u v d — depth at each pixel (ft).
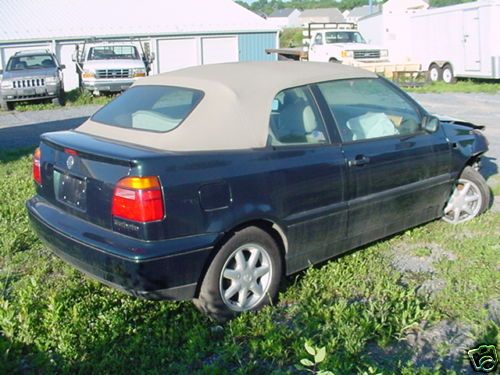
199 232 12.51
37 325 12.51
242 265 13.44
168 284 12.25
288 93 14.82
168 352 11.99
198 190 12.47
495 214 20.68
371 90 16.90
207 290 12.98
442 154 18.10
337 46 79.36
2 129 48.19
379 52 78.64
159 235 12.03
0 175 27.55
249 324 13.16
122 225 12.25
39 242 18.34
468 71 72.74
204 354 12.06
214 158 12.90
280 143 14.17
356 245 16.16
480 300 14.26
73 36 84.69
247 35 95.50
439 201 18.45
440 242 18.24
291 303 14.30
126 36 87.10
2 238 18.10
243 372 11.07
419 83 72.64
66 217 13.79
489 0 67.31
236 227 13.20
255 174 13.33
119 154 12.43
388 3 91.97
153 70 89.61
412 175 17.11
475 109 51.37
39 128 48.19
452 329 13.05
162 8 95.14
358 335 12.05
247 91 14.19
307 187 14.28
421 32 80.79
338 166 14.96
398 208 16.85
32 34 83.30
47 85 61.41
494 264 16.46
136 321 13.24
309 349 9.54
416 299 13.97
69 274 15.69
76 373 11.37
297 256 14.62
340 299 13.92
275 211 13.67
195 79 14.90
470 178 19.99
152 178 12.00
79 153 13.24
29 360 11.82
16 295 14.47
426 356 12.00
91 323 12.89
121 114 15.12
